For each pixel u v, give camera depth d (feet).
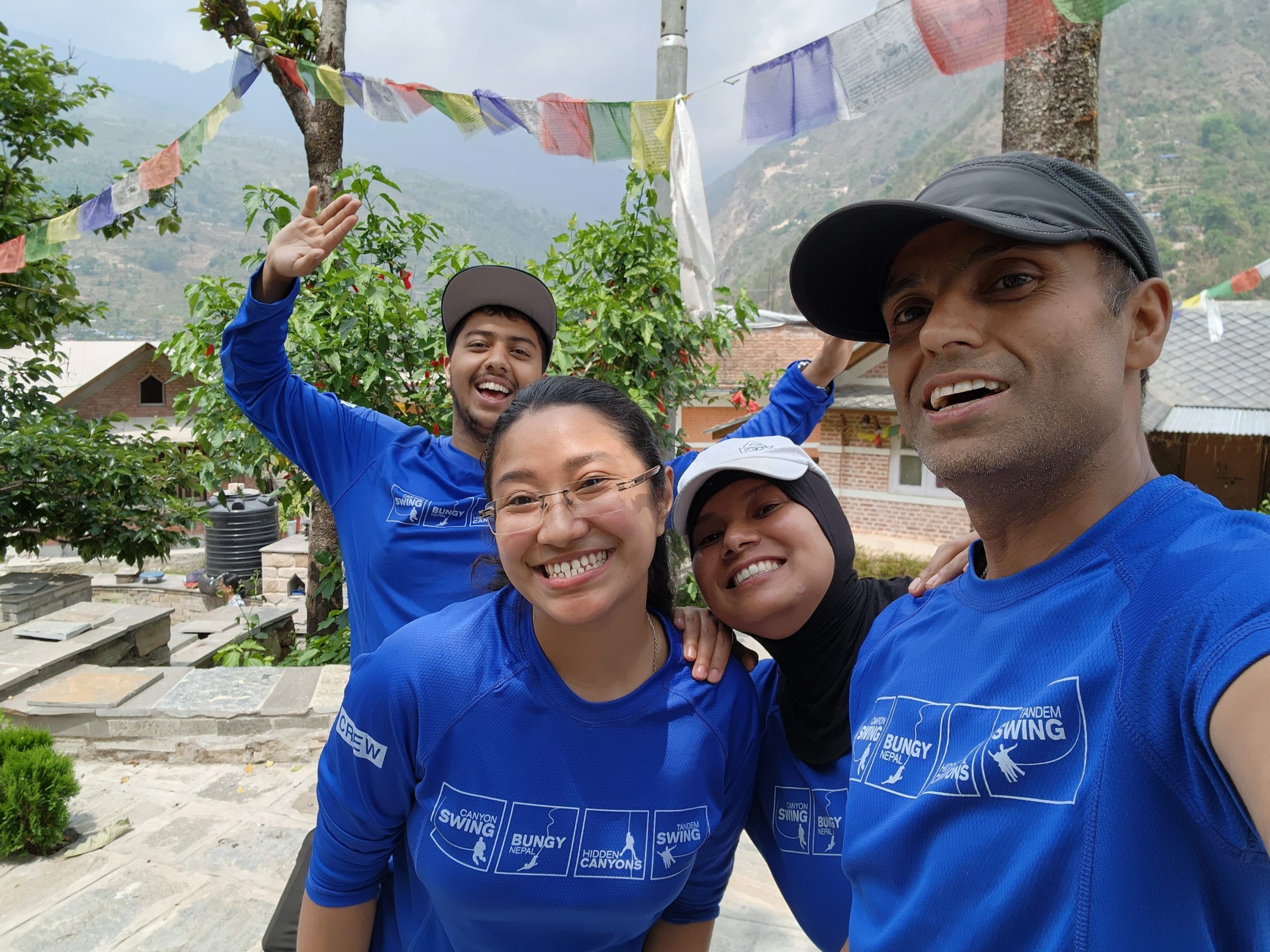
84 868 10.85
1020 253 2.81
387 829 4.33
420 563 6.74
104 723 14.03
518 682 4.03
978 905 2.59
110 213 13.44
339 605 20.08
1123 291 2.89
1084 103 13.39
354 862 4.40
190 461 28.04
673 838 4.03
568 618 3.76
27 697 14.33
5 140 31.07
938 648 3.24
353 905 4.51
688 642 4.53
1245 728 1.87
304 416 7.43
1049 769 2.51
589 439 3.84
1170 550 2.53
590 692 4.10
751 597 4.52
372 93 12.15
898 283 3.22
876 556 42.68
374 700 4.10
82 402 73.97
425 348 15.81
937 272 3.04
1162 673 2.21
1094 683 2.47
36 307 29.73
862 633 4.62
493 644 4.19
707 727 4.25
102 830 11.78
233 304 15.96
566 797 3.95
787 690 4.84
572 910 3.92
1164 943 2.21
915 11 7.98
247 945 9.41
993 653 2.90
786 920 9.80
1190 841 2.22
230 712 14.07
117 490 27.07
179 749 13.97
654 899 4.01
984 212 2.80
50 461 25.71
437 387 16.57
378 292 15.03
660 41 15.96
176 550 65.16
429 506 6.82
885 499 45.62
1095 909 2.28
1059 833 2.42
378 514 6.98
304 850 6.25
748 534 4.59
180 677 15.39
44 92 30.48
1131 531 2.71
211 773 13.64
